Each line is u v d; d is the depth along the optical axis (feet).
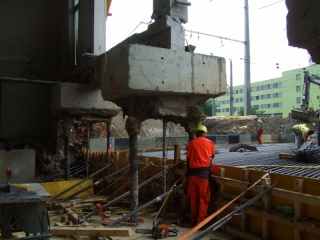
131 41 23.52
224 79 20.52
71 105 28.96
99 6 30.17
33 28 36.86
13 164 29.27
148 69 17.97
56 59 38.04
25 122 36.24
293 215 15.47
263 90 165.27
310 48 11.05
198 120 21.21
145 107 19.95
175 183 21.07
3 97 35.14
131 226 19.79
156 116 20.63
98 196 28.12
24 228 12.86
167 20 19.06
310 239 14.73
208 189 19.44
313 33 10.23
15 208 12.79
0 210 12.80
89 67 29.14
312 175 18.08
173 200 23.15
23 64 36.19
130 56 17.54
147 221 20.95
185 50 20.53
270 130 75.56
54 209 24.32
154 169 24.95
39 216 13.15
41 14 37.32
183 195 22.11
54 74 37.86
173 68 18.69
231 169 19.63
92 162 34.53
